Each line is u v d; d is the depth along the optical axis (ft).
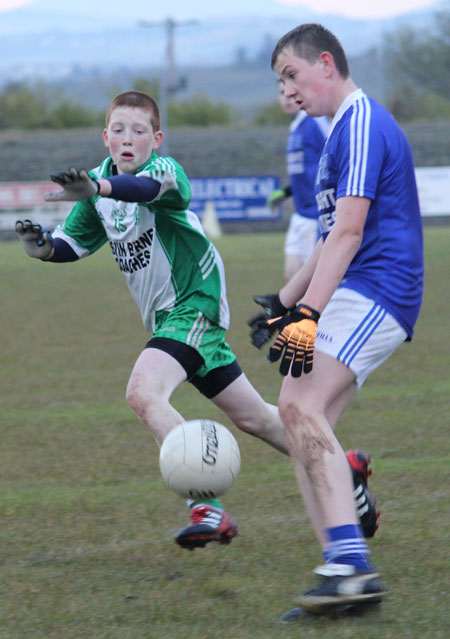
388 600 34.04
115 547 41.57
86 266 206.08
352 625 31.86
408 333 35.55
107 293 151.33
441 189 293.43
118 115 42.65
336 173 35.04
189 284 42.63
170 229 42.24
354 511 33.58
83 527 44.47
